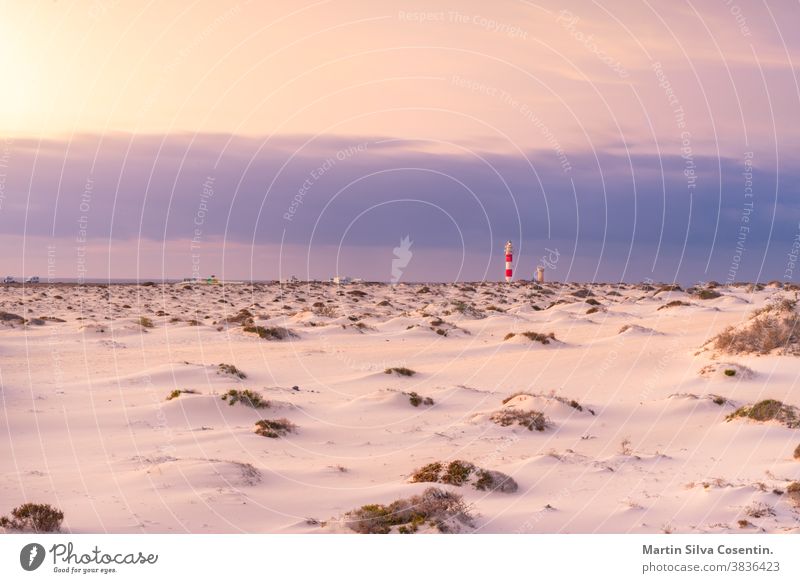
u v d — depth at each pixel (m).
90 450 21.02
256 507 15.88
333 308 69.31
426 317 56.25
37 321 52.41
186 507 15.56
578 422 25.78
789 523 15.28
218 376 33.16
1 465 19.16
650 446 22.44
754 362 33.69
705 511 15.98
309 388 32.56
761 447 21.67
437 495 15.64
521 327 53.31
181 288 105.38
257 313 62.97
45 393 28.72
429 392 31.30
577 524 15.21
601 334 48.22
